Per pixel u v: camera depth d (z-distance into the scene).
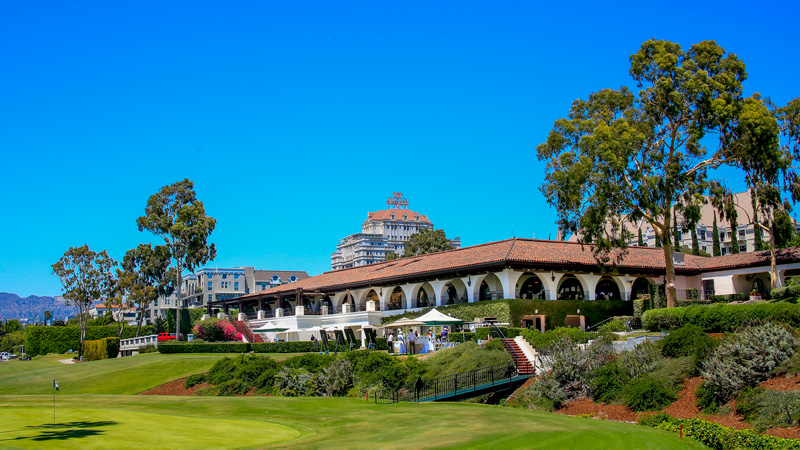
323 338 47.34
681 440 19.52
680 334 26.91
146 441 18.73
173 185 79.19
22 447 16.97
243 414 26.23
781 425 19.28
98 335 87.25
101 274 76.62
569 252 49.69
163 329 94.44
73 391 40.41
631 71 39.97
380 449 18.22
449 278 50.56
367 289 60.97
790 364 21.86
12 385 43.81
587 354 28.98
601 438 19.33
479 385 30.94
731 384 22.06
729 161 39.41
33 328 84.94
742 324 26.83
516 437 19.47
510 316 43.56
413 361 35.22
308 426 22.94
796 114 42.41
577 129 39.72
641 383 24.80
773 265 43.06
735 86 38.16
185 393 36.66
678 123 38.88
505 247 48.94
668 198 38.22
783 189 41.44
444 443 18.81
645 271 49.62
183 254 76.19
